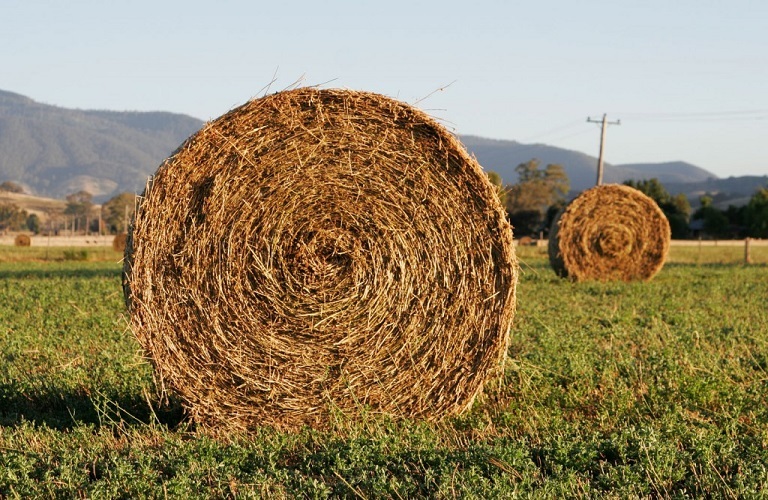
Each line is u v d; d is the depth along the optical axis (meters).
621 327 20.12
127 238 12.09
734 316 23.03
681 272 39.25
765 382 14.59
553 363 15.02
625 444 10.58
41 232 197.00
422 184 12.41
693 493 9.34
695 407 13.03
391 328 12.47
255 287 12.22
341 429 11.90
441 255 12.47
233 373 12.22
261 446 10.86
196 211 12.05
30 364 15.86
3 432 11.63
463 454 10.16
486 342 12.49
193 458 10.20
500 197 12.59
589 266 34.47
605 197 34.56
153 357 12.02
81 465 10.27
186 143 11.95
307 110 12.20
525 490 9.11
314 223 12.31
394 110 12.30
